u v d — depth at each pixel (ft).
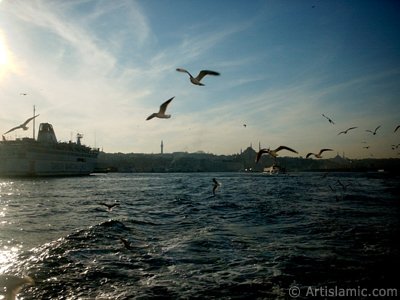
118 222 81.71
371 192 183.83
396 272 45.60
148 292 40.11
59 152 490.08
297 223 83.66
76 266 48.96
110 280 43.86
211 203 131.23
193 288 41.29
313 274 45.52
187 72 32.83
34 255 54.19
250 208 114.32
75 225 84.64
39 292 39.83
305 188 224.94
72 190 224.53
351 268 47.42
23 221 91.15
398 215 94.63
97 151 615.16
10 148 437.99
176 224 84.12
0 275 44.01
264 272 46.52
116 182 354.33
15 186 272.10
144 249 58.70
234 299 38.24
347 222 83.25
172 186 269.64
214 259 52.85
